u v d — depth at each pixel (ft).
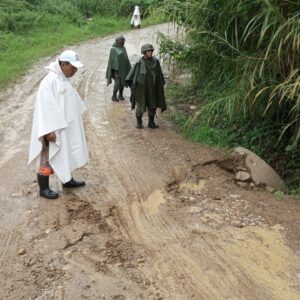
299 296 13.33
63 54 18.24
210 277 14.19
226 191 20.54
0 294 13.41
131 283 13.92
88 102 37.19
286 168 25.89
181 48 31.78
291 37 21.24
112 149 26.12
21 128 30.30
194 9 27.55
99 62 55.57
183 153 25.08
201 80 32.55
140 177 22.08
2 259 15.17
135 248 15.81
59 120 18.12
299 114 23.95
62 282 13.96
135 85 29.04
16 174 22.43
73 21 90.74
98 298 13.21
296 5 22.16
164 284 13.88
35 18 79.36
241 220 17.66
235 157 23.66
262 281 13.99
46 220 17.72
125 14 101.24
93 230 17.02
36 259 15.15
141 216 18.25
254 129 27.50
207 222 17.54
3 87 42.32
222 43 27.30
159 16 31.32
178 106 34.99
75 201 19.45
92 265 14.83
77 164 19.34
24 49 63.26
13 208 18.83
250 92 23.63
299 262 14.92
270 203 19.35
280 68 23.02
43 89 17.99
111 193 20.33
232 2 24.73
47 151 19.02
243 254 15.37
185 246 15.92
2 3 80.12
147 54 28.58
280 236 16.47
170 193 20.30
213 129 28.60
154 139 27.84
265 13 22.16
